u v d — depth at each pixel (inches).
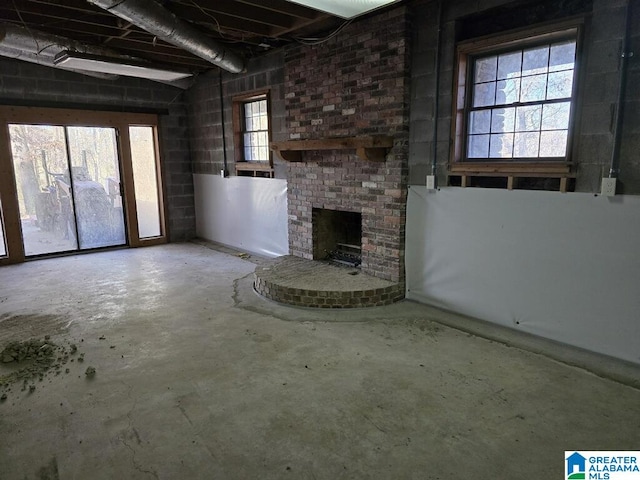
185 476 82.2
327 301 167.0
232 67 210.7
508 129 140.6
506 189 140.7
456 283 159.8
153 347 136.4
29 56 200.4
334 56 182.4
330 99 187.8
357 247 208.8
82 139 261.1
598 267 123.8
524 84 135.0
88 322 156.9
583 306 128.4
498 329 147.2
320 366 123.5
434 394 108.6
